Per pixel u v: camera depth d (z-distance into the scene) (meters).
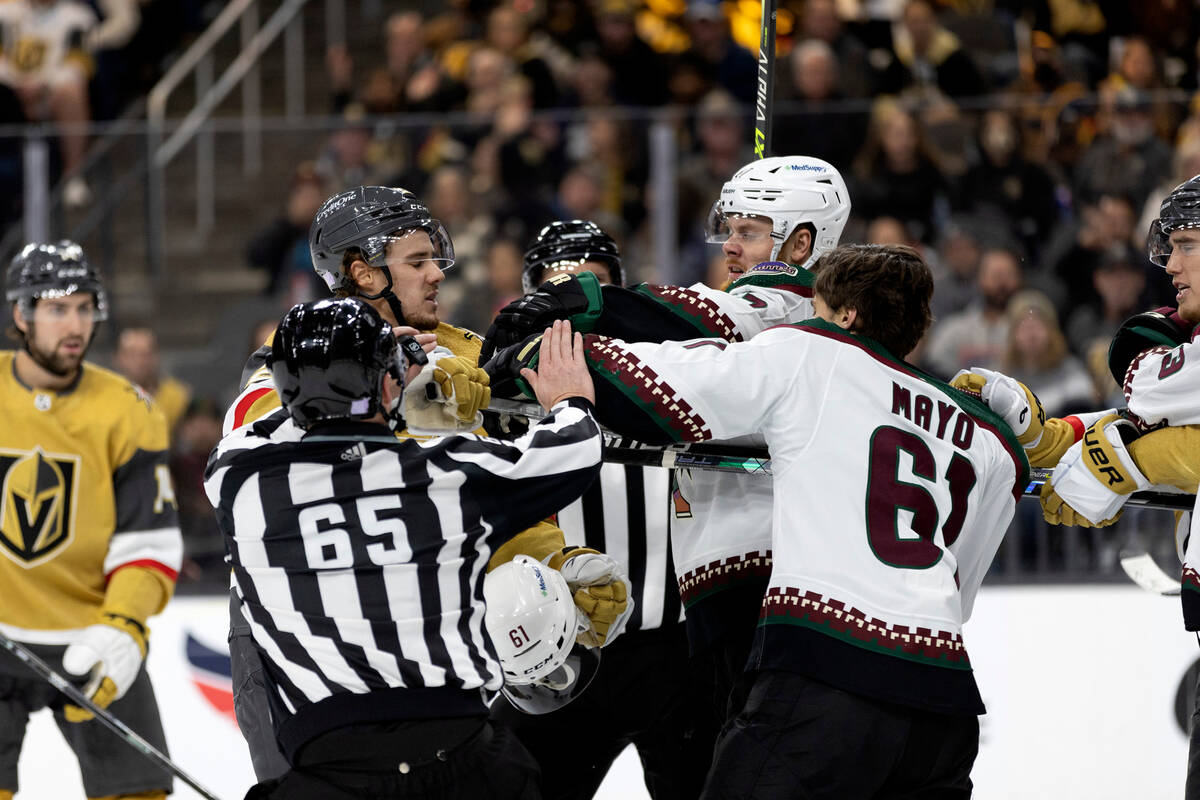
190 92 33.59
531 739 11.84
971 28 27.36
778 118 20.86
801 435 9.30
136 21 32.59
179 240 22.17
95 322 14.33
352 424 8.72
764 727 9.12
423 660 8.62
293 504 8.67
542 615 9.46
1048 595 17.44
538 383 9.45
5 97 30.92
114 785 13.93
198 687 17.70
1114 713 17.05
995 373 10.18
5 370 14.20
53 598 13.97
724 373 9.30
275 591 8.70
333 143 22.09
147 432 14.38
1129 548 13.41
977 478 9.59
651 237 21.28
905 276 9.55
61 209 22.00
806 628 9.07
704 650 10.48
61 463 14.02
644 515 11.98
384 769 8.48
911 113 20.66
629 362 9.38
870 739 9.00
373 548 8.63
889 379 9.41
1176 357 10.44
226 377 21.95
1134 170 20.17
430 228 10.76
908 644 9.04
